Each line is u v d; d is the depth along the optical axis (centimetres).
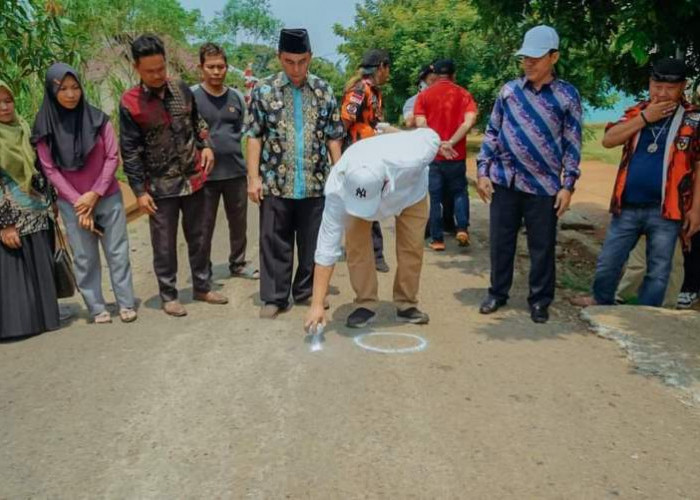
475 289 584
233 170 598
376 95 594
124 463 310
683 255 540
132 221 891
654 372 400
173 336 461
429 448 319
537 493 286
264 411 354
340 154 513
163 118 489
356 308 482
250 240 799
